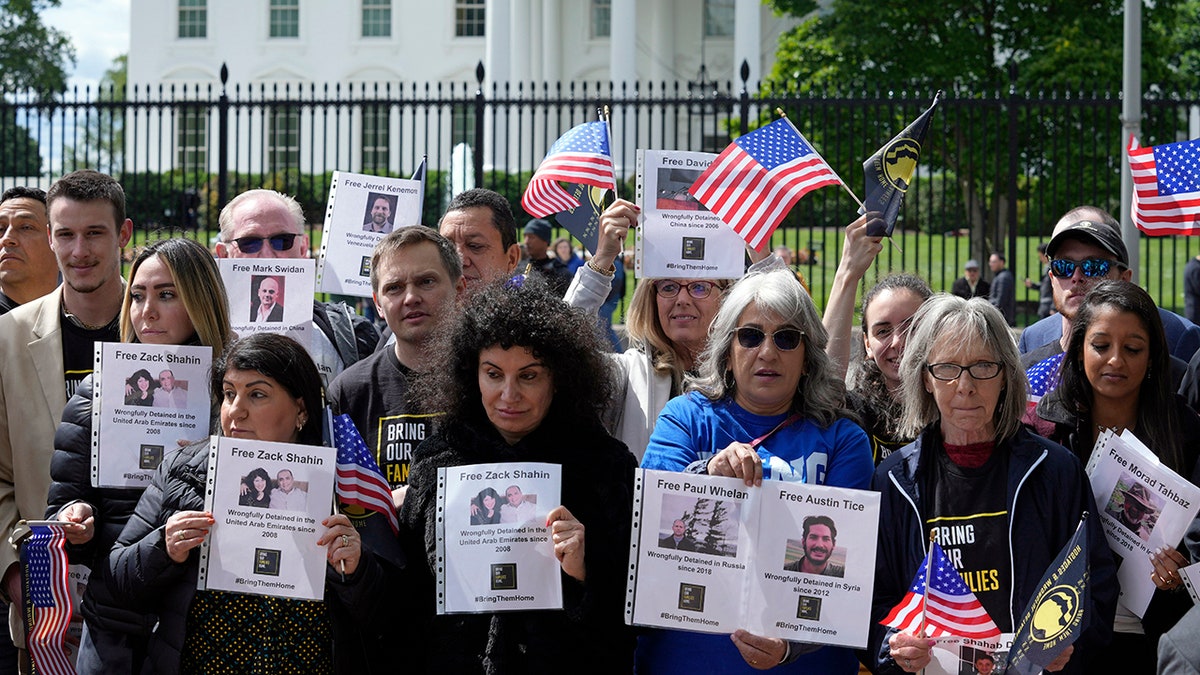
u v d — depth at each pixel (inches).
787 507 152.9
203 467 162.9
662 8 1610.5
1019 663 147.5
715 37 1615.4
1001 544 160.2
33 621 168.2
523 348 158.9
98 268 209.3
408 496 163.8
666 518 153.3
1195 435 181.5
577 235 245.6
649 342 202.7
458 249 241.8
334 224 248.5
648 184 208.1
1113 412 181.0
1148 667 172.7
